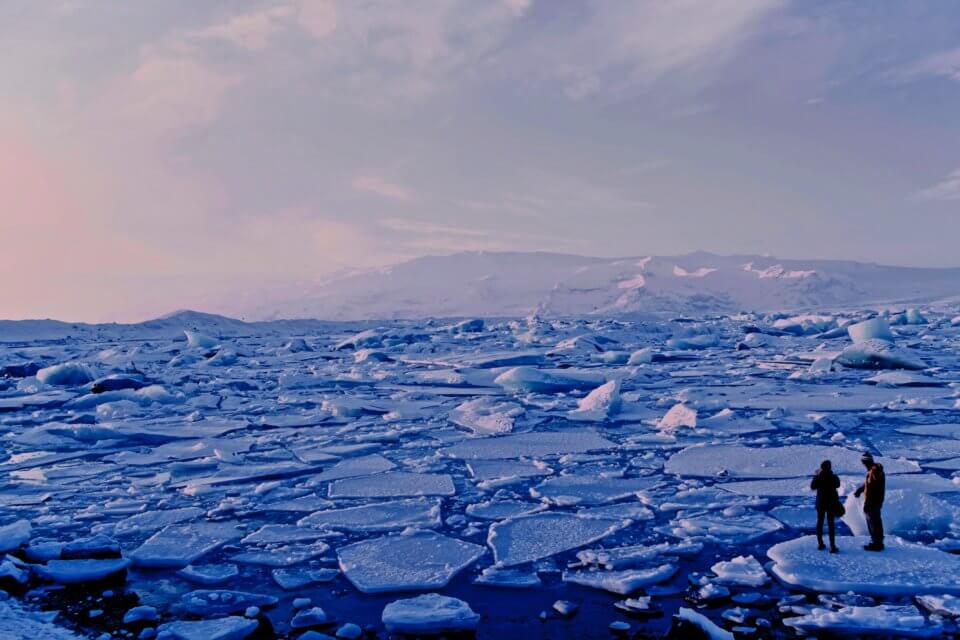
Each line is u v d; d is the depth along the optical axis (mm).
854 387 26875
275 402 26000
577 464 13984
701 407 21953
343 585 7711
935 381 27125
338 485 12508
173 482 13195
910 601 6816
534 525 9734
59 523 10273
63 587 7594
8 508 11320
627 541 9008
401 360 48281
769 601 6895
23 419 22531
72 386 32781
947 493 10820
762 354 45625
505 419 19141
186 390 29344
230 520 10352
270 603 7156
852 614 6383
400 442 17000
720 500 10914
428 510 10711
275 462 14797
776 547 8281
